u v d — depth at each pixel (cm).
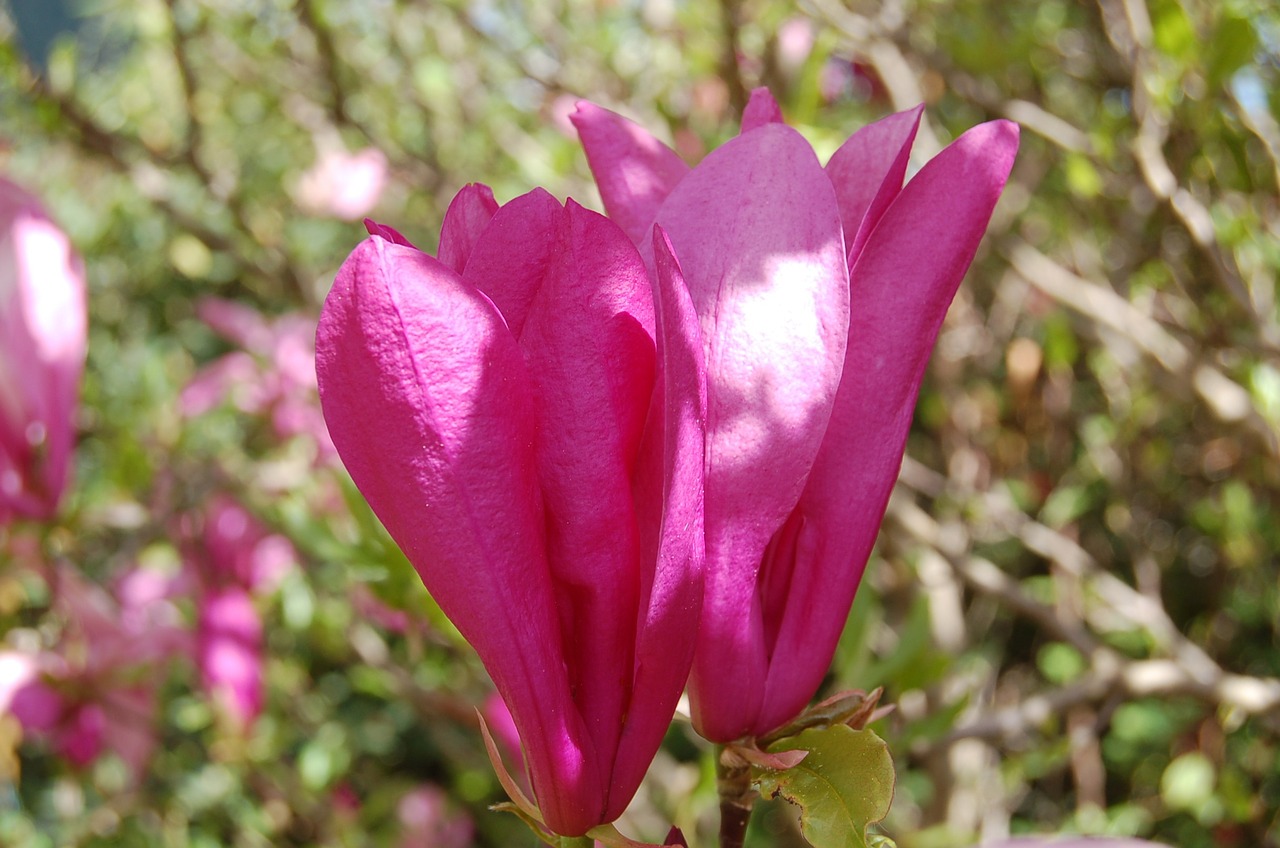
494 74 87
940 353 89
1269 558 91
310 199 79
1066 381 95
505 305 19
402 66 80
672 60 88
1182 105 49
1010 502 90
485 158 90
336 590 70
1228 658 119
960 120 61
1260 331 51
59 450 49
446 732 92
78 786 72
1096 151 57
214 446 90
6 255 47
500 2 82
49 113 63
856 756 20
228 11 77
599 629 19
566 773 19
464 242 20
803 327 20
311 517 41
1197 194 54
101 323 148
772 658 21
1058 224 76
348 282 17
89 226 126
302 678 98
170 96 107
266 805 86
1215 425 78
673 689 19
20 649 66
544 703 19
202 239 71
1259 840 87
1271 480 76
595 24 90
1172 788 78
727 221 20
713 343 20
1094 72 69
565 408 19
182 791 89
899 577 76
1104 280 76
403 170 80
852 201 22
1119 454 90
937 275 21
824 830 19
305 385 77
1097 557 115
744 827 21
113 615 65
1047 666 104
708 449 20
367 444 18
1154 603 77
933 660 42
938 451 100
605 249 19
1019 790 102
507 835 103
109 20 110
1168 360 64
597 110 24
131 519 68
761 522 20
